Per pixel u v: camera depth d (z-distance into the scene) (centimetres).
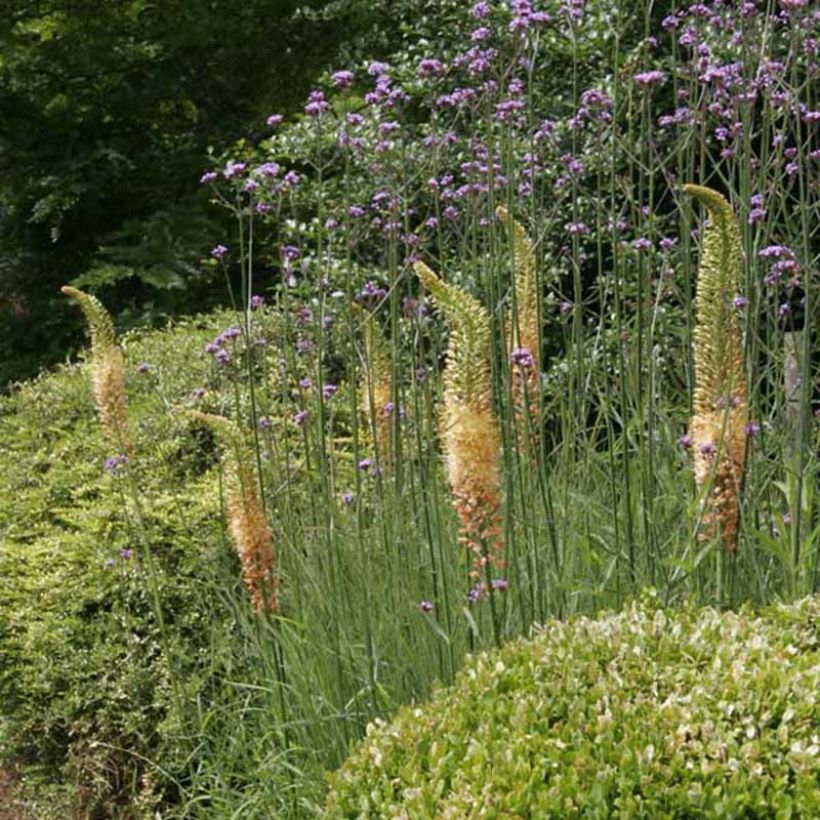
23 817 606
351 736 484
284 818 488
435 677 486
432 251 779
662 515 542
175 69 1377
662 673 392
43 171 1352
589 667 398
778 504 530
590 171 655
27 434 798
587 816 342
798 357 517
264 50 1370
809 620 429
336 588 504
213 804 508
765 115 523
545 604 499
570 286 857
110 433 534
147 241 1271
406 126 652
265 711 527
